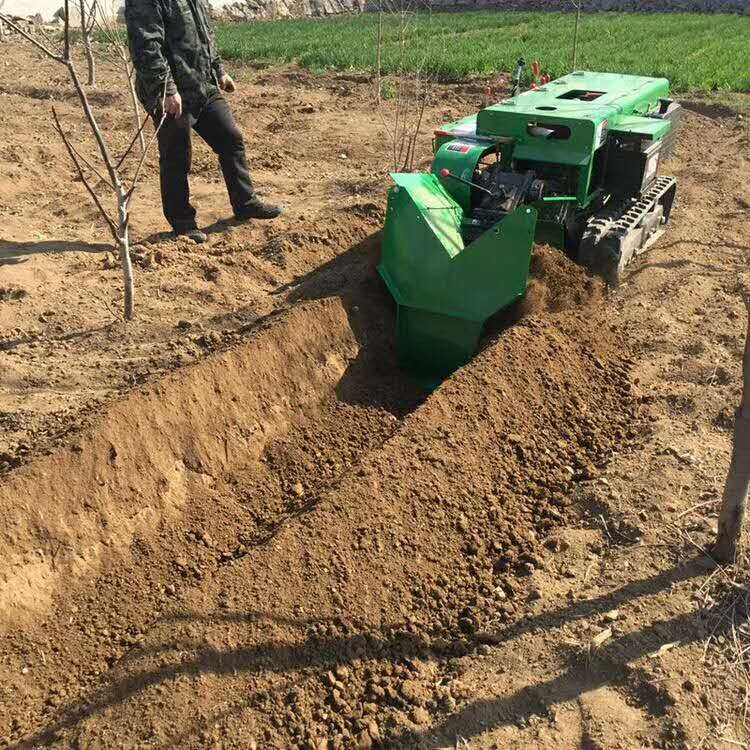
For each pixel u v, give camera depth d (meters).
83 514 4.73
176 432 5.27
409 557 4.38
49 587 4.51
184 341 6.28
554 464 5.17
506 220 5.74
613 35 22.98
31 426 5.34
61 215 9.11
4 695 4.04
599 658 3.72
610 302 6.99
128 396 5.20
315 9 35.84
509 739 3.42
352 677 3.78
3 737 3.79
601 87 7.76
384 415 6.17
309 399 6.05
